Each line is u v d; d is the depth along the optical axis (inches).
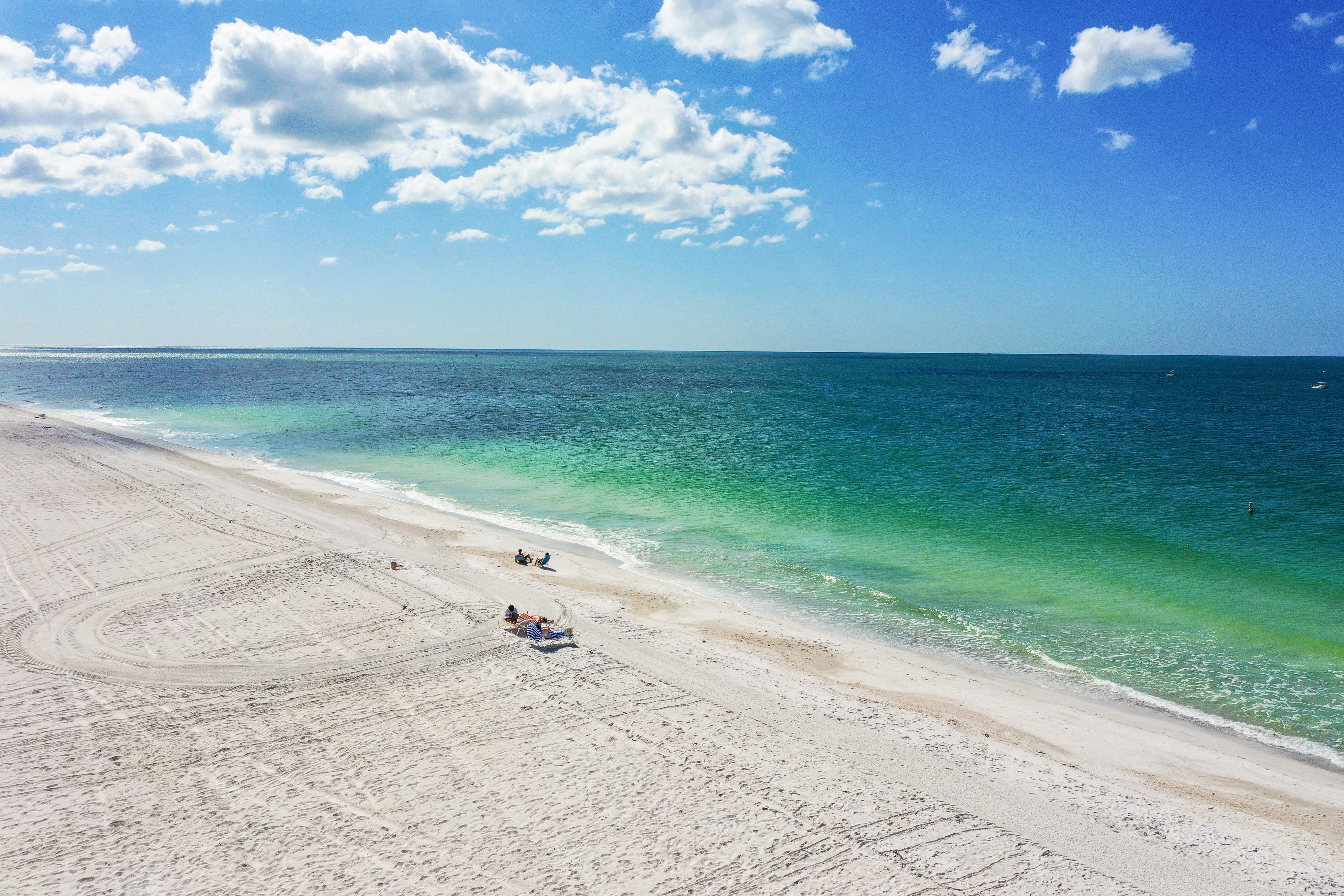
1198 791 524.7
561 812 455.5
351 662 661.9
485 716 573.3
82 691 596.1
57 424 2265.0
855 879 399.2
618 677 649.6
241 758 507.2
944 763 532.7
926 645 794.8
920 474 1668.3
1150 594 923.4
